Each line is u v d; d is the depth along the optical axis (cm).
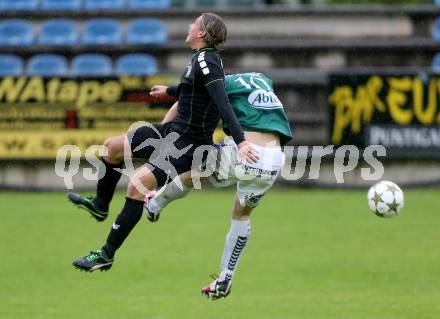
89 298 3656
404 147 6219
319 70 7225
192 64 2541
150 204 2759
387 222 5262
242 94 2639
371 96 6200
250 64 7488
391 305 3462
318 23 7825
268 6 8944
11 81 6288
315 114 6825
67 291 3791
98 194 2683
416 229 5059
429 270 4134
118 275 4112
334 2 9300
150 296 3697
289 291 3759
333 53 7475
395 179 6375
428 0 9188
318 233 4981
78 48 7506
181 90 2586
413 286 3822
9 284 3909
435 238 4834
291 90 7106
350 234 4953
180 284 3925
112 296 3697
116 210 5519
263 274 4109
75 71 7419
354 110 6219
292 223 5256
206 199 6138
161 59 7531
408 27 7819
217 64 2488
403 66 7475
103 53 7512
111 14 7950
